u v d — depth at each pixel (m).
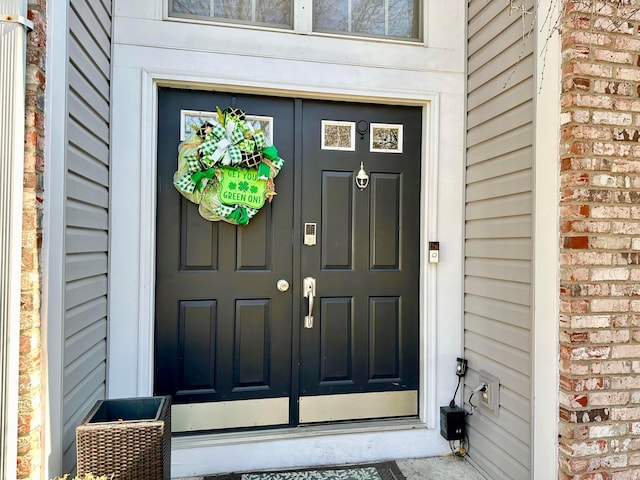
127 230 2.11
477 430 2.26
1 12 1.30
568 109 1.67
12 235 1.31
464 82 2.44
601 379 1.66
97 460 1.41
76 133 1.62
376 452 2.32
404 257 2.46
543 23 1.81
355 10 2.41
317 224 2.38
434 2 2.42
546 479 1.74
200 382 2.24
